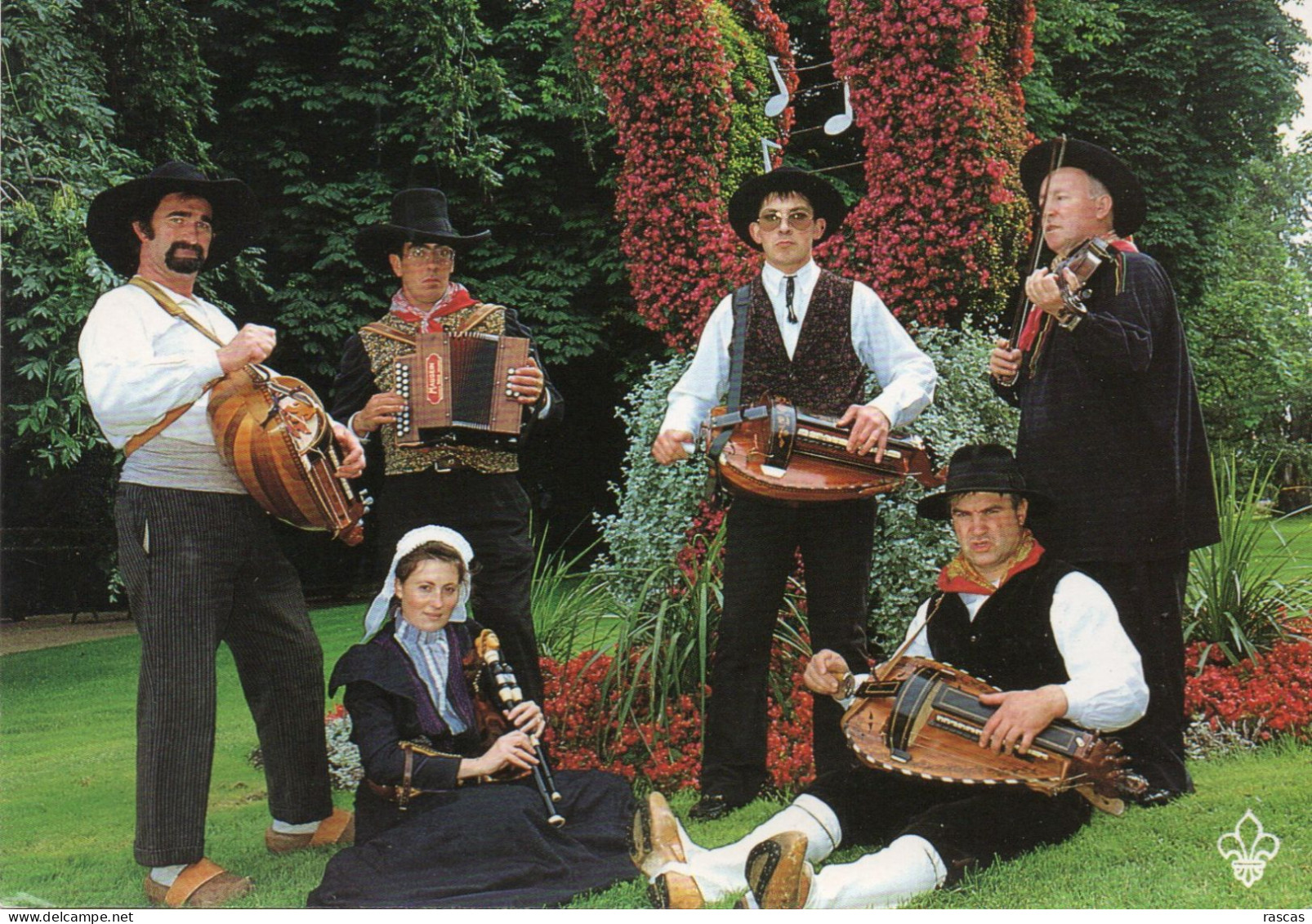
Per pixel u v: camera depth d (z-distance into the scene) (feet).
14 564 38.60
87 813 14.12
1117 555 11.33
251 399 10.78
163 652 10.55
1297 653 15.47
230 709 20.11
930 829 9.36
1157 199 42.73
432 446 12.69
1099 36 41.91
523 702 11.34
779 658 15.08
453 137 38.99
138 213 11.48
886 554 16.25
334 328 39.14
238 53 39.32
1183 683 11.66
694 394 12.66
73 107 28.32
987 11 23.99
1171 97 42.47
